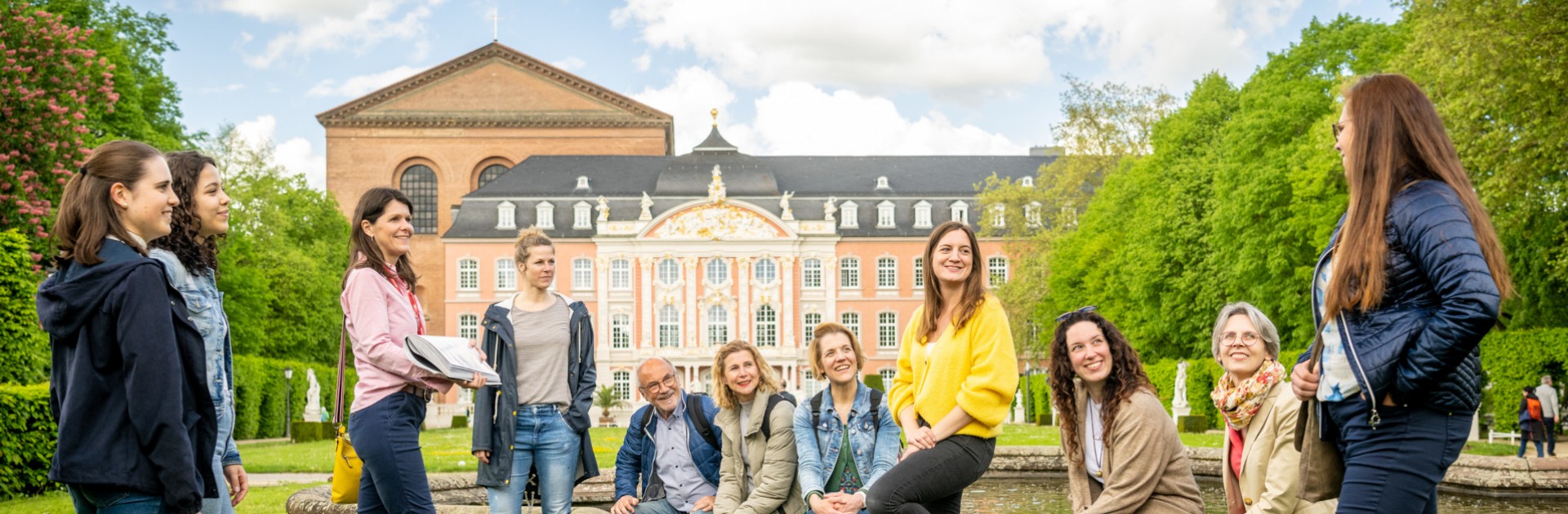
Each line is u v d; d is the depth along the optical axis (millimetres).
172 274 5188
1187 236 39312
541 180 75438
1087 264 48594
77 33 28703
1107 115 51750
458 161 79938
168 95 38438
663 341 72438
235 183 55188
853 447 7262
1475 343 3734
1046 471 15875
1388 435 4012
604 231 72562
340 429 6652
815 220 74562
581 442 7914
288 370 42500
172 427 4406
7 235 17766
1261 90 36469
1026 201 56875
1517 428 26625
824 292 73562
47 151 26953
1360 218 4047
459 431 47562
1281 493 6336
